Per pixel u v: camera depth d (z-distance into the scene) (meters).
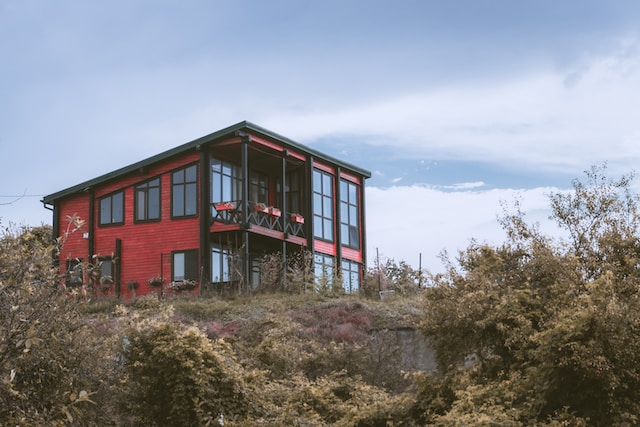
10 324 8.44
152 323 13.99
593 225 14.19
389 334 19.17
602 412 9.91
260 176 32.59
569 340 10.06
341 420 12.65
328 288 27.33
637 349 9.82
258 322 20.67
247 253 28.06
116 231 30.36
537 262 13.10
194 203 29.17
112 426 12.81
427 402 12.13
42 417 9.54
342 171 35.06
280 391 14.41
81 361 11.27
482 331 12.58
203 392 13.41
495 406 10.34
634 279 11.88
